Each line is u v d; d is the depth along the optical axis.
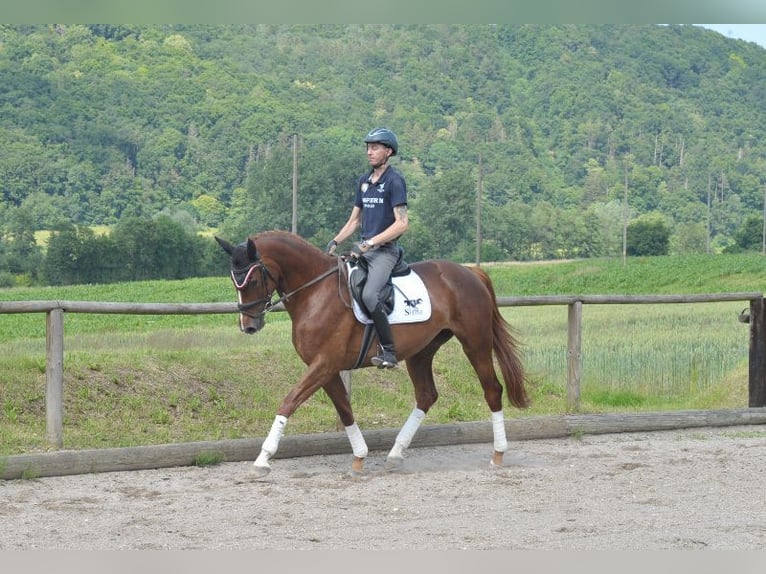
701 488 7.34
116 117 126.94
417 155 132.88
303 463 8.33
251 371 10.51
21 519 6.21
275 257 7.61
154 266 76.06
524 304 10.03
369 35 182.25
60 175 107.81
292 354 11.16
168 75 140.50
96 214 104.44
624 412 10.55
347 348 7.69
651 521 6.31
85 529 6.00
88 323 28.56
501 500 6.93
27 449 7.80
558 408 10.97
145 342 12.21
